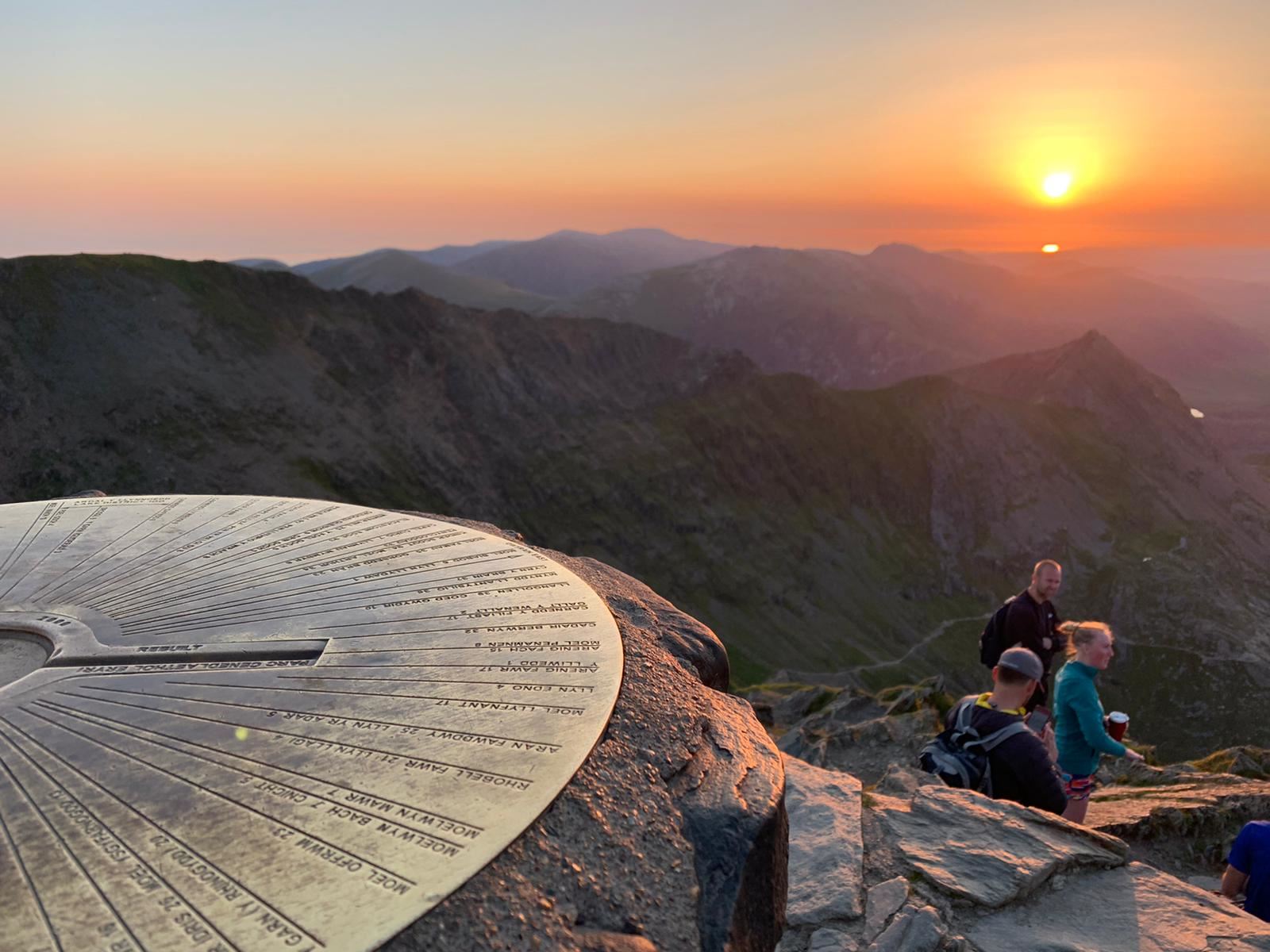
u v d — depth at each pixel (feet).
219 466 235.20
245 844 8.73
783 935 14.17
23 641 13.53
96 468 217.77
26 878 8.21
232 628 13.62
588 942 8.54
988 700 19.58
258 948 7.45
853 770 30.35
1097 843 16.39
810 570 384.47
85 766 10.02
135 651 12.73
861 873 15.57
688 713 12.46
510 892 8.54
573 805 9.87
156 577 15.71
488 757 10.36
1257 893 16.22
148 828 8.94
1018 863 15.40
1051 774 18.26
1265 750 29.58
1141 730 360.89
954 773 18.90
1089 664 21.38
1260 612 419.74
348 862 8.52
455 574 16.05
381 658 12.71
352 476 262.26
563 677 12.42
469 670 12.46
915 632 385.91
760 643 332.39
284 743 10.50
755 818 10.87
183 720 11.00
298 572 16.03
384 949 7.59
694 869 10.10
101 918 7.75
